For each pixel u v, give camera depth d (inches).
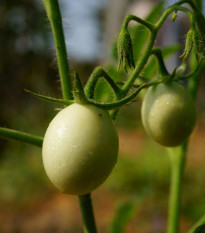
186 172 34.6
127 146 55.1
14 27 44.3
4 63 45.2
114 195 35.3
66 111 8.0
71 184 7.8
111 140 7.8
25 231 31.1
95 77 8.4
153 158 39.0
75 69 7.8
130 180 35.5
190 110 9.7
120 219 15.0
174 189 12.5
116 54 10.2
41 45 43.7
